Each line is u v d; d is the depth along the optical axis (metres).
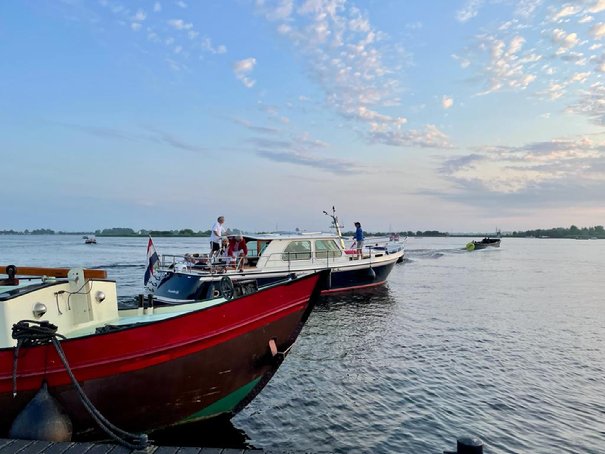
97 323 7.82
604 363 12.41
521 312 20.23
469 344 14.32
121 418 6.59
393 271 41.78
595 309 21.16
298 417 8.70
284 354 8.15
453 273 40.06
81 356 6.07
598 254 85.62
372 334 15.57
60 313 7.13
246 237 20.56
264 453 4.97
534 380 10.96
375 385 10.48
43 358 5.84
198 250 81.75
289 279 8.19
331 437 7.91
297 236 20.92
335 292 22.80
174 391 6.96
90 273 7.74
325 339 14.85
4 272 7.69
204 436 7.80
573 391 10.27
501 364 12.19
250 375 7.85
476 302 22.94
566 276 38.06
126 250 82.81
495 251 93.50
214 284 17.44
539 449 7.60
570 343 14.60
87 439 6.33
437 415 8.87
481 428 8.34
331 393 9.95
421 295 25.25
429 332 15.97
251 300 7.58
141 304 9.16
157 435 7.26
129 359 6.41
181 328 6.82
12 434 5.52
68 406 6.03
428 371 11.52
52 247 96.88
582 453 7.50
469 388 10.35
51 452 4.84
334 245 22.28
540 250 106.50
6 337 6.16
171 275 18.11
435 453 7.36
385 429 8.23
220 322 7.21
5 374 5.72
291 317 8.23
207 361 7.16
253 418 8.62
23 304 6.44
